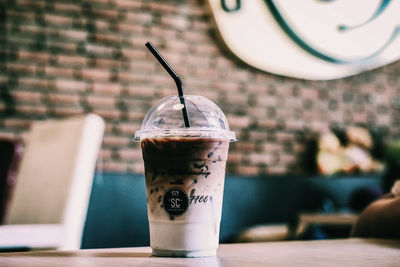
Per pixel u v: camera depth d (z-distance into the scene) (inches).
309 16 152.9
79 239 72.6
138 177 142.0
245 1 153.3
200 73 155.4
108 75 145.9
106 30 146.6
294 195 161.0
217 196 30.0
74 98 142.5
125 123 146.3
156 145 29.3
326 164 165.9
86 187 74.0
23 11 139.4
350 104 174.2
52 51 141.4
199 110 34.7
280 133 164.2
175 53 153.1
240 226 153.2
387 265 24.0
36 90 139.3
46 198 75.0
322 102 170.4
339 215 133.3
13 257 28.3
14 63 137.8
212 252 29.5
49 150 79.2
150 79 150.0
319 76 156.5
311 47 153.6
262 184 157.4
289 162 164.9
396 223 39.8
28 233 62.1
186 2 155.0
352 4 152.1
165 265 24.3
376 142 174.2
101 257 28.4
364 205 160.6
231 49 154.9
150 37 150.8
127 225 139.1
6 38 137.6
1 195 83.6
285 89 165.5
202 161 29.3
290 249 31.9
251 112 160.9
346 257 27.4
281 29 153.6
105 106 145.0
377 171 172.2
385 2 150.5
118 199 138.6
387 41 151.4
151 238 30.1
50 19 141.7
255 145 160.9
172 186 29.2
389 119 179.5
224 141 30.1
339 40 153.1
